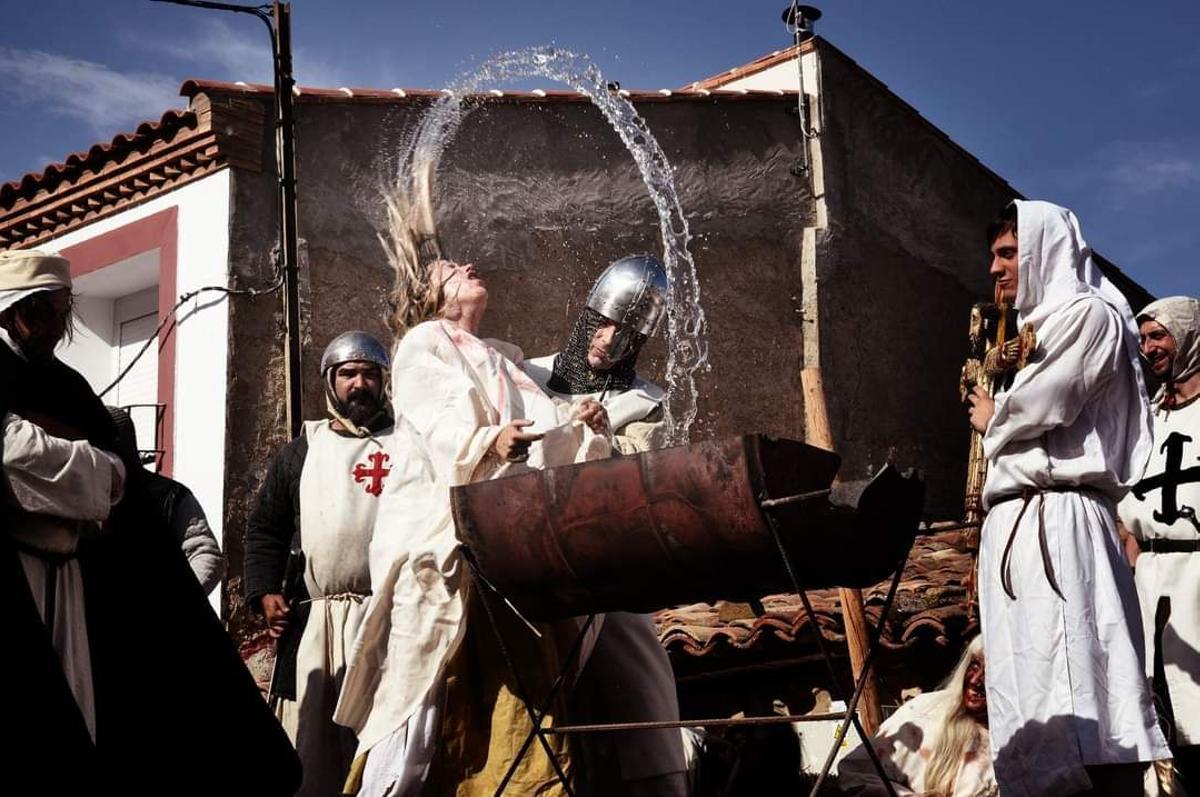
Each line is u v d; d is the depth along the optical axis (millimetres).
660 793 5562
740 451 4309
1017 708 4746
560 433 5516
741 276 15828
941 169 17562
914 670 9102
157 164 13750
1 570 4859
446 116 14234
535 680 5320
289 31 12000
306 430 6941
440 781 5336
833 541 4359
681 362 15430
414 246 6078
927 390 16875
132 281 14672
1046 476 4820
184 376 13383
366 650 5457
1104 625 4707
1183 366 6086
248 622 12680
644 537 4480
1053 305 4875
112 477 5195
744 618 9500
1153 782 5723
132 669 5328
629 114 15438
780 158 16266
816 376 8906
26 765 4793
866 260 16531
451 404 5480
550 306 14633
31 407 5137
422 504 5504
